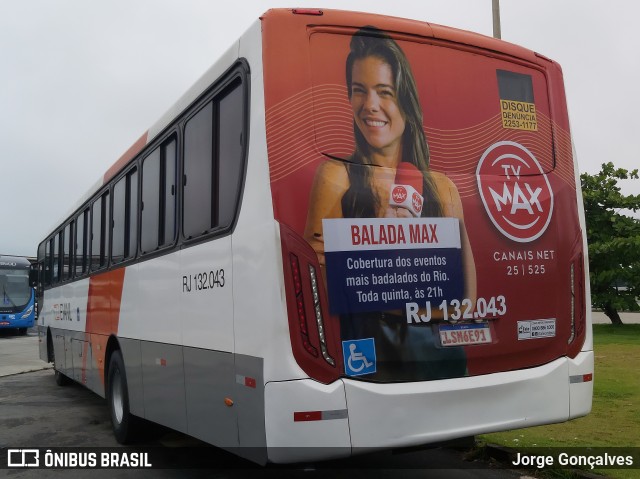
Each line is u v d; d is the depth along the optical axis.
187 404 4.79
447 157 4.22
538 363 4.32
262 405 3.65
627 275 18.45
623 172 19.03
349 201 3.80
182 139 5.14
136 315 6.14
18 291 30.78
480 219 4.22
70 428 7.91
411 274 3.90
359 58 4.04
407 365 3.81
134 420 6.46
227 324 4.12
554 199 4.60
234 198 4.10
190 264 4.78
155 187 5.77
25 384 12.51
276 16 3.91
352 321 3.70
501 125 4.50
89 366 8.29
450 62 4.37
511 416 4.09
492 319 4.16
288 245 3.63
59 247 11.23
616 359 11.13
